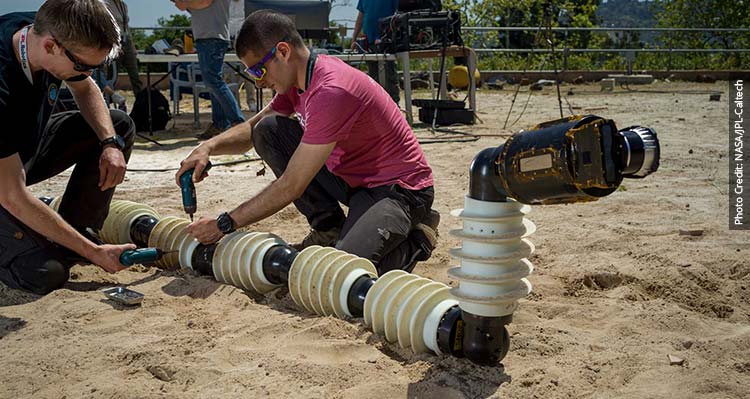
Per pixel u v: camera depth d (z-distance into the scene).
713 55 21.75
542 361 2.61
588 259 3.81
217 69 8.09
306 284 3.02
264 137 3.85
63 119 3.70
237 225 3.30
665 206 5.00
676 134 8.76
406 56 10.01
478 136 8.82
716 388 2.38
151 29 13.18
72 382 2.49
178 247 3.63
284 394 2.37
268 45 3.20
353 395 2.35
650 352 2.65
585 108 12.20
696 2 25.81
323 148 3.18
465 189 5.77
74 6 2.77
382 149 3.45
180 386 2.47
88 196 3.72
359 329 2.86
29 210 3.06
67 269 3.43
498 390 2.38
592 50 18.58
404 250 3.49
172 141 8.77
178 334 2.86
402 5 10.63
